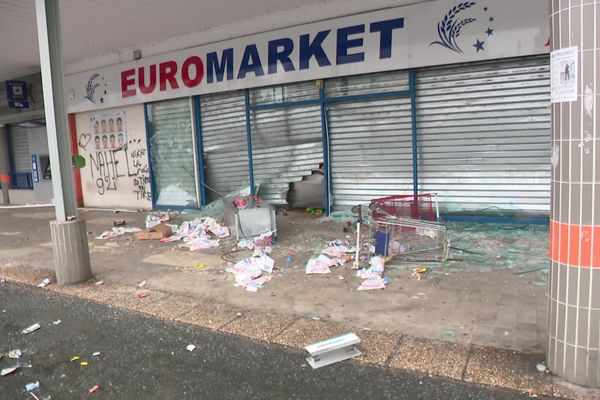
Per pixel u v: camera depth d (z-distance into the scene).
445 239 6.07
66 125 6.02
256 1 8.28
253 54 9.41
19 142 15.93
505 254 6.17
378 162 8.75
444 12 7.49
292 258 6.59
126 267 6.69
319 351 3.63
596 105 2.83
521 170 7.61
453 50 7.51
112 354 4.09
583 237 2.98
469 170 7.98
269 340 4.13
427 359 3.63
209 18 9.24
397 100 8.37
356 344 3.93
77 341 4.39
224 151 10.55
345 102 8.84
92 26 9.41
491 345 3.77
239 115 10.16
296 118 9.47
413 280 5.40
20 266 7.09
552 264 3.22
